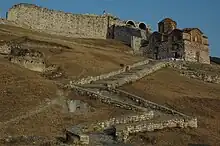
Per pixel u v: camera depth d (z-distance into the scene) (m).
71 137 19.06
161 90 37.16
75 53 50.22
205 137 24.16
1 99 25.45
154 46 75.38
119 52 65.88
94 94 30.44
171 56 70.75
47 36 68.94
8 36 54.66
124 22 93.88
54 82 33.66
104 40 83.19
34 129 20.91
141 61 53.84
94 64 45.78
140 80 41.72
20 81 30.22
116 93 33.41
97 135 21.88
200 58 70.44
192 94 37.38
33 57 38.84
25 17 78.81
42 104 26.48
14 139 18.31
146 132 23.70
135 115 25.58
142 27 95.81
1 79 29.59
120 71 44.75
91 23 88.06
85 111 26.98
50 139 19.16
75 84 35.47
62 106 27.34
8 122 21.56
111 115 26.11
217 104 34.28
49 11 82.44
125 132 21.73
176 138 23.12
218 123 28.69
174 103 32.88
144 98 33.25
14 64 36.38
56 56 46.19
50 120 23.30
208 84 46.50
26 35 59.97
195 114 30.48
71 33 84.50
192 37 70.31
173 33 71.38
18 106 24.88
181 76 48.66
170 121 25.56
